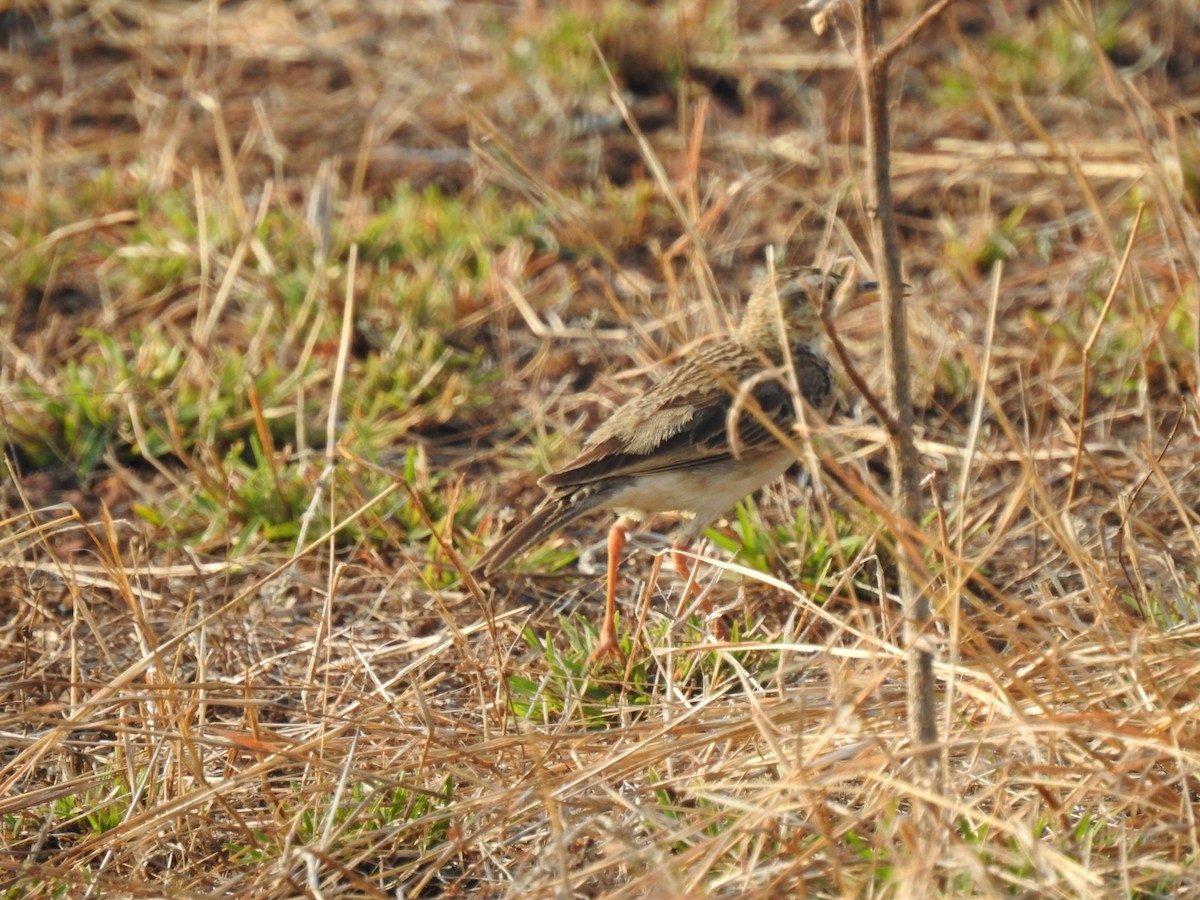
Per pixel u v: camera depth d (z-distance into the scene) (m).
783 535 11.15
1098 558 10.34
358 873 8.04
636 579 11.25
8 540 9.45
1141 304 12.09
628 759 8.11
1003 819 7.38
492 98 17.55
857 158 16.20
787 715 8.27
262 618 10.66
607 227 15.16
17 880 7.83
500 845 8.01
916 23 6.69
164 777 8.48
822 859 7.23
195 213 15.44
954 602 7.38
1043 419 11.70
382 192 16.11
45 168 16.64
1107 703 8.23
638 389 13.30
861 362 13.38
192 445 12.57
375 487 11.64
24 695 9.50
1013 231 14.95
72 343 13.98
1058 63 17.30
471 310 14.22
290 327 13.66
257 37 19.08
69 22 19.38
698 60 17.69
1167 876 7.18
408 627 10.62
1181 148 14.55
